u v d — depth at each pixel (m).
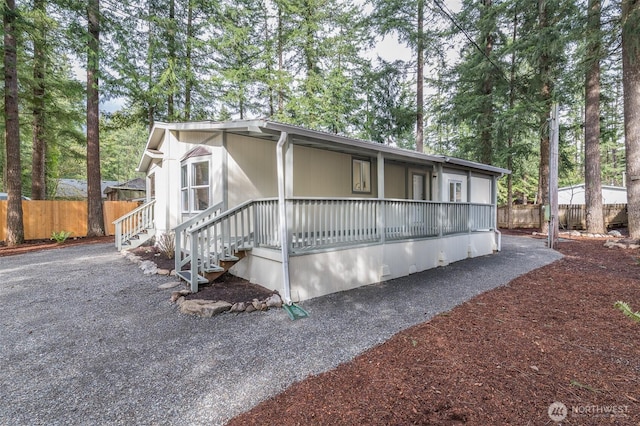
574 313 4.03
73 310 4.31
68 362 2.98
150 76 12.81
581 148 25.48
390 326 3.78
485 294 5.01
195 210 7.38
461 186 10.17
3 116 10.79
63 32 10.37
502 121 12.47
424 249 7.00
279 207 4.72
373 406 2.28
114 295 4.91
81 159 18.44
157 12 12.51
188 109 14.02
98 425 2.15
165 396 2.46
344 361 2.96
